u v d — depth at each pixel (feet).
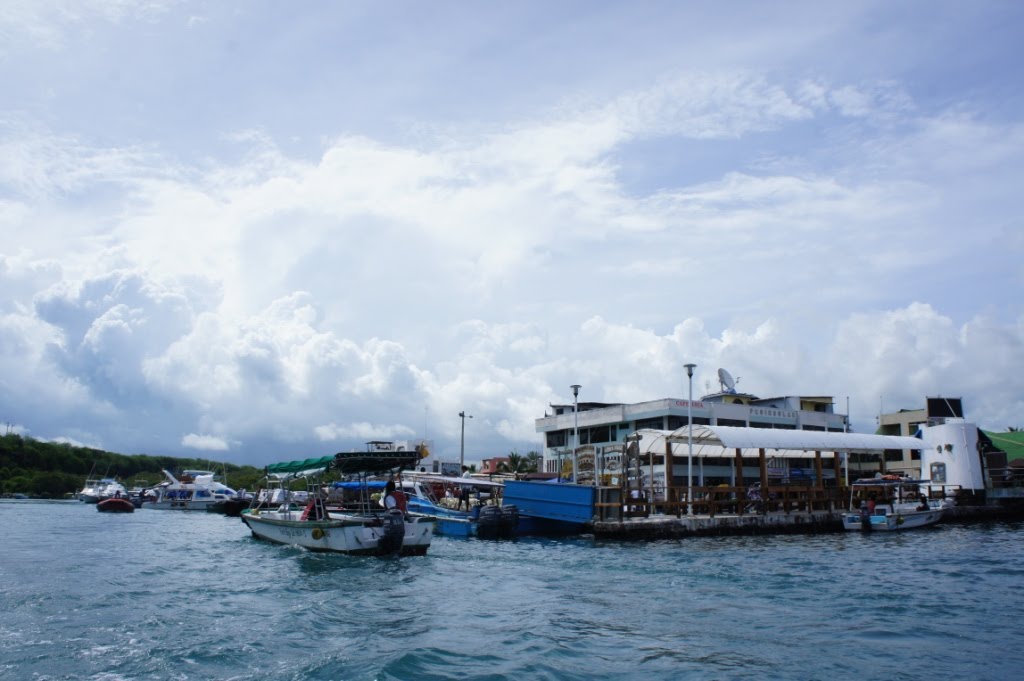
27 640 42.55
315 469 86.89
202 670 36.52
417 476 128.88
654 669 36.45
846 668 36.70
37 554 89.76
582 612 49.78
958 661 37.93
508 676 35.09
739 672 35.99
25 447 393.50
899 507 130.41
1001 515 139.44
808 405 208.03
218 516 200.54
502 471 247.91
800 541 100.78
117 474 431.02
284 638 42.78
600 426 193.06
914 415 205.67
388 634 43.62
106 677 35.50
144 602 54.44
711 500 110.32
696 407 178.60
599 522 100.68
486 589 59.16
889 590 58.13
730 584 61.21
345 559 77.92
